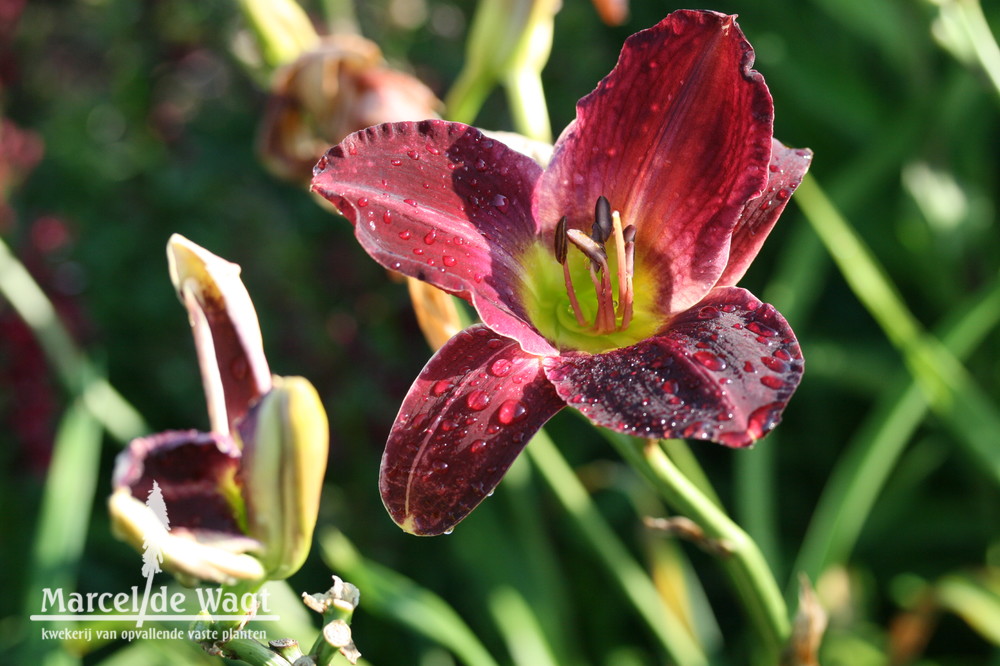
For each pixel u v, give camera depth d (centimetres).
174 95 112
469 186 47
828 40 109
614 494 96
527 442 44
